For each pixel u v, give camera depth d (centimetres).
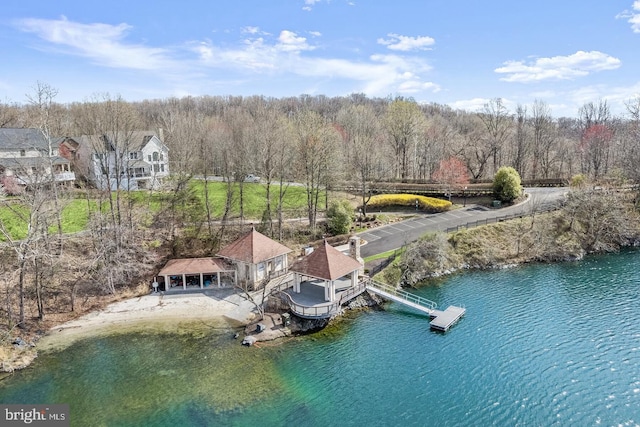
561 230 6456
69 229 5625
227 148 7375
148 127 12525
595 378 3319
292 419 2878
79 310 4422
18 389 3198
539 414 2950
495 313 4422
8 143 6844
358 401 3083
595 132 9919
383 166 8269
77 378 3322
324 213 7200
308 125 6581
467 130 14125
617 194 7050
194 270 4847
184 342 3834
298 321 4138
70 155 7688
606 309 4456
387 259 5391
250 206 7119
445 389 3225
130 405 2997
